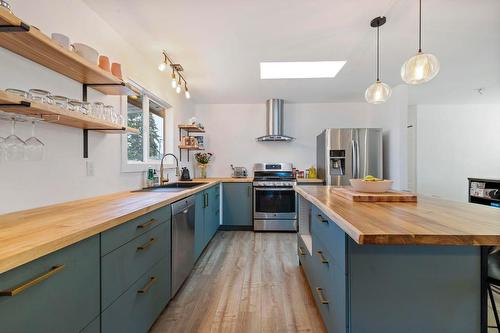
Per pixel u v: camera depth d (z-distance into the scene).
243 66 2.99
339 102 4.76
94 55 1.56
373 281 1.11
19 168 1.33
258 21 2.05
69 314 0.91
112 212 1.29
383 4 1.84
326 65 3.24
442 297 1.09
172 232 1.93
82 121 1.49
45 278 0.80
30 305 0.76
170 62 2.85
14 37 1.12
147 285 1.51
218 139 4.89
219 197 4.11
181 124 3.88
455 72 3.32
